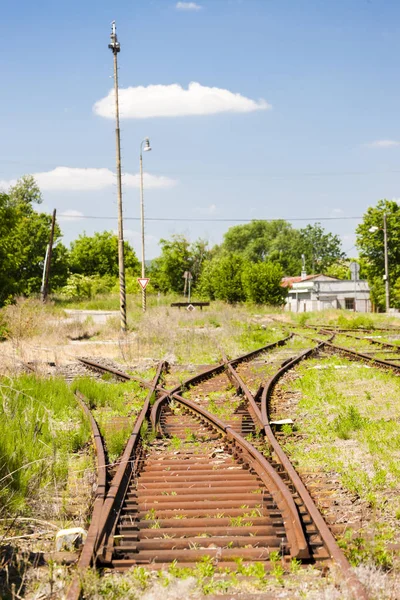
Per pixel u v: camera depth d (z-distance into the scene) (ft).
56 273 289.94
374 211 291.58
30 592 16.88
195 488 24.59
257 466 27.07
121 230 107.86
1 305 137.39
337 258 555.28
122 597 16.06
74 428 34.60
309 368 60.39
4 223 146.20
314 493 24.36
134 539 19.72
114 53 103.09
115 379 55.62
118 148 105.60
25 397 39.73
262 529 20.29
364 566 17.29
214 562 18.28
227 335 98.32
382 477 25.61
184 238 285.64
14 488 24.06
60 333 97.40
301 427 36.29
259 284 212.02
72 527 21.35
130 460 27.94
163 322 101.14
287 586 16.58
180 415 39.91
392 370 56.13
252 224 505.25
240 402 43.80
